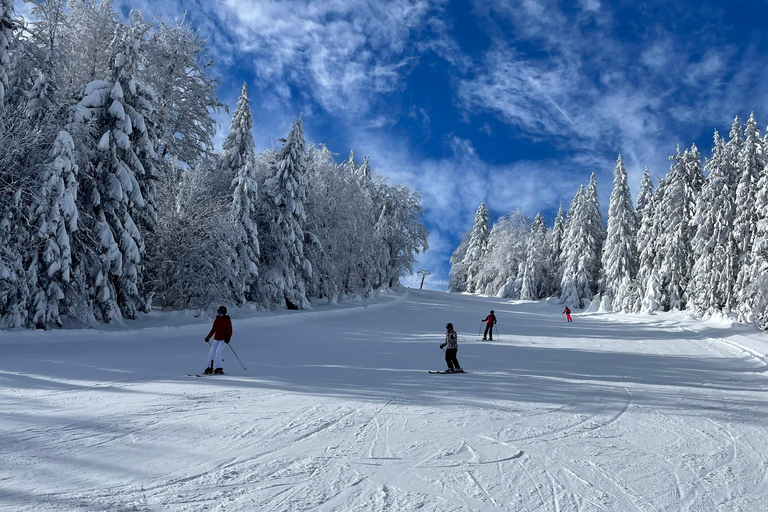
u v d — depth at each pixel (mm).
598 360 16125
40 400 7645
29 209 16125
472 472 5188
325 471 5027
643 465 5641
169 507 4020
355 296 43062
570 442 6492
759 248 29250
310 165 40031
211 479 4688
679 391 10750
